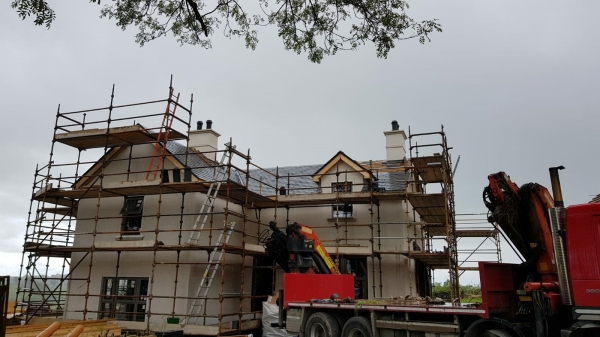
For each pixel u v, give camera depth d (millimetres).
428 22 8273
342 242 19266
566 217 8852
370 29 8391
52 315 19812
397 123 22469
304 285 14125
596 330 8391
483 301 9578
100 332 14031
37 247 17828
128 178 18547
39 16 6316
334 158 20500
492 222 10547
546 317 9086
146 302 17438
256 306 19922
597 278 8305
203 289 17406
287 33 8820
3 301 7656
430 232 25344
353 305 12055
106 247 17016
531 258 9938
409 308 10867
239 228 20000
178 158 18953
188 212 17812
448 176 19516
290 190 21094
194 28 8797
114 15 8461
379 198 18750
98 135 17812
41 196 18594
